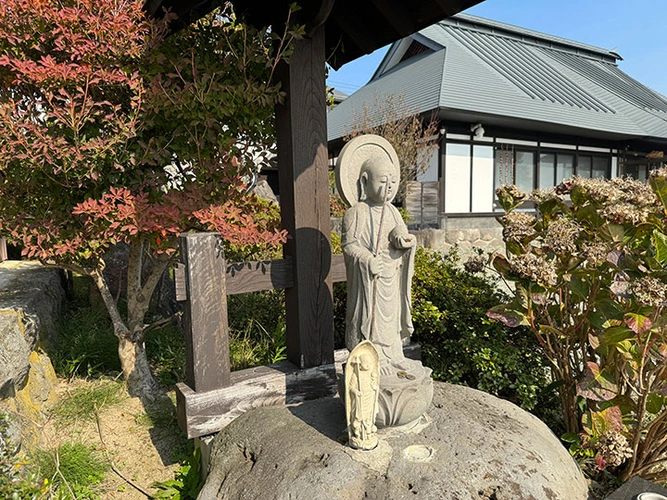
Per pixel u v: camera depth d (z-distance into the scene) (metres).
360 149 2.86
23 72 2.73
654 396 2.85
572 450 3.21
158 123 3.37
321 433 2.62
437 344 4.23
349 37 4.03
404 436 2.57
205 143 3.54
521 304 3.22
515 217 3.46
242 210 3.60
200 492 2.52
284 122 3.38
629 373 3.08
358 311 2.75
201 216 3.11
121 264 6.00
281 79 3.37
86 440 3.32
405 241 2.67
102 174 3.41
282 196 3.53
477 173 11.58
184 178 3.84
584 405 3.46
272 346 4.78
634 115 14.88
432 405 2.94
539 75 14.59
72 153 2.94
